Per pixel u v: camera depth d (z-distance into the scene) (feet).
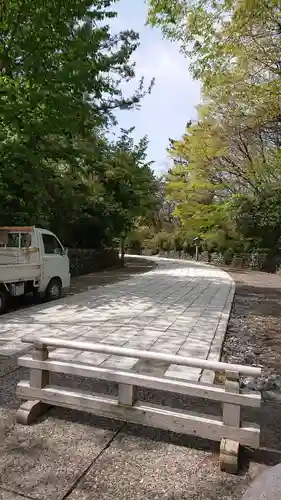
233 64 28.04
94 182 48.06
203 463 7.68
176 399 10.89
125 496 6.64
